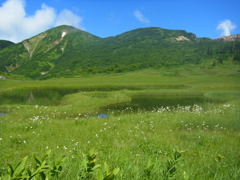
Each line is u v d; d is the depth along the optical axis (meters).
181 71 138.75
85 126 13.44
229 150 8.43
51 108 23.05
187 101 32.56
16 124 13.75
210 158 7.30
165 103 30.52
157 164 4.83
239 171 5.19
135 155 7.28
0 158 6.51
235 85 60.06
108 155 6.50
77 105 25.58
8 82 75.12
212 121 14.79
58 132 11.63
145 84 66.75
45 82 77.94
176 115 17.33
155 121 15.27
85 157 2.88
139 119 16.11
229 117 16.03
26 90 51.75
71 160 5.50
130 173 4.27
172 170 3.53
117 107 26.86
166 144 9.21
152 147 8.63
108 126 13.34
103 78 102.56
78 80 90.56
